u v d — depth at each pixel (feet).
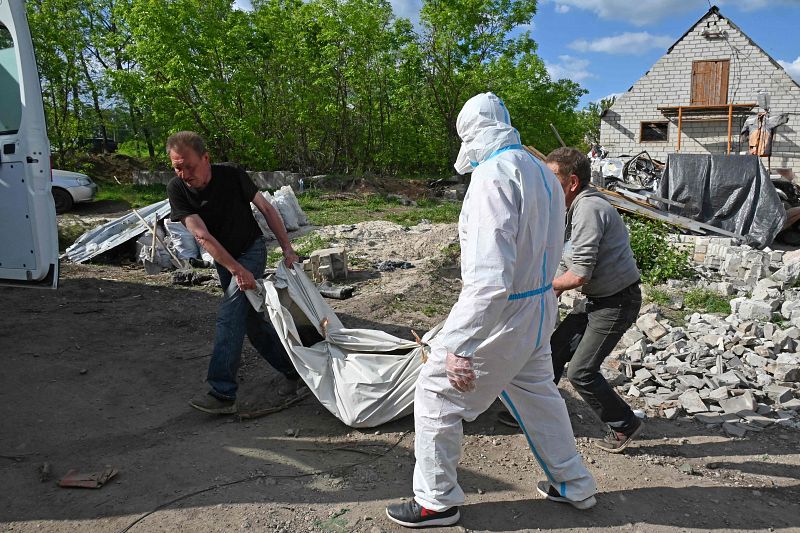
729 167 39.47
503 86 83.56
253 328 13.82
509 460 11.46
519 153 8.45
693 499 10.23
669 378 15.76
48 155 14.98
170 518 9.30
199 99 76.74
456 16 80.74
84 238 33.65
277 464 11.10
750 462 11.71
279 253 33.50
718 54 80.94
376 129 88.79
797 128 78.33
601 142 87.45
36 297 23.06
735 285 28.25
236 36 74.95
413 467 11.11
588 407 14.07
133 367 15.99
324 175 76.48
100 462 11.10
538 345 8.80
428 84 85.46
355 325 20.39
